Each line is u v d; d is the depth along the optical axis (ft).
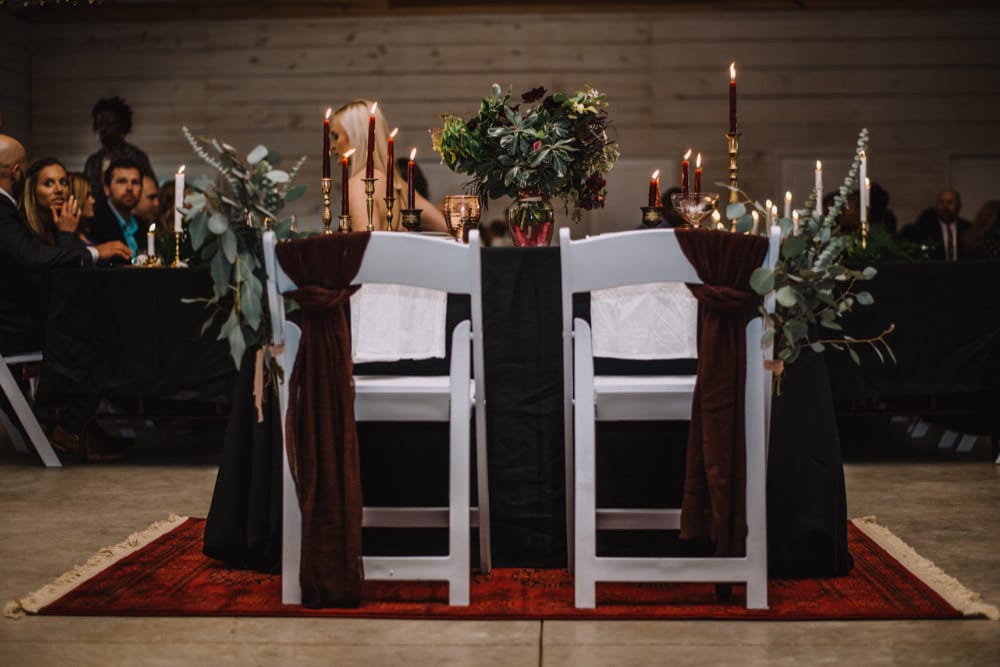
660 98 30.71
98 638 6.73
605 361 9.04
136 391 13.58
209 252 7.25
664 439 8.28
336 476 7.22
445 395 7.30
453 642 6.61
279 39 31.17
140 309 13.56
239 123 31.35
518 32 30.81
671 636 6.71
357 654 6.41
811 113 30.50
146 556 8.82
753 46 30.48
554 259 7.99
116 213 19.95
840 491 8.00
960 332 13.03
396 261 6.98
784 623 6.97
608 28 30.68
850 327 13.10
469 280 7.06
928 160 30.42
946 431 16.20
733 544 7.12
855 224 17.58
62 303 13.64
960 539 9.50
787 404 7.91
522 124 9.30
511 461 8.11
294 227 7.64
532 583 7.82
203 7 30.99
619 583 7.95
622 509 8.04
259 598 7.55
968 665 6.16
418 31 30.94
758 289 6.77
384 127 12.78
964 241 22.70
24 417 13.92
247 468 8.29
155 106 31.48
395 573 7.27
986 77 30.25
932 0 29.99
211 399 13.48
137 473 13.53
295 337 7.30
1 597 7.75
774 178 30.66
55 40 31.48
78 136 31.65
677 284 7.99
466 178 30.42
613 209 30.94
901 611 7.11
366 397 7.32
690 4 30.37
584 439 7.20
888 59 30.32
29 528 10.16
